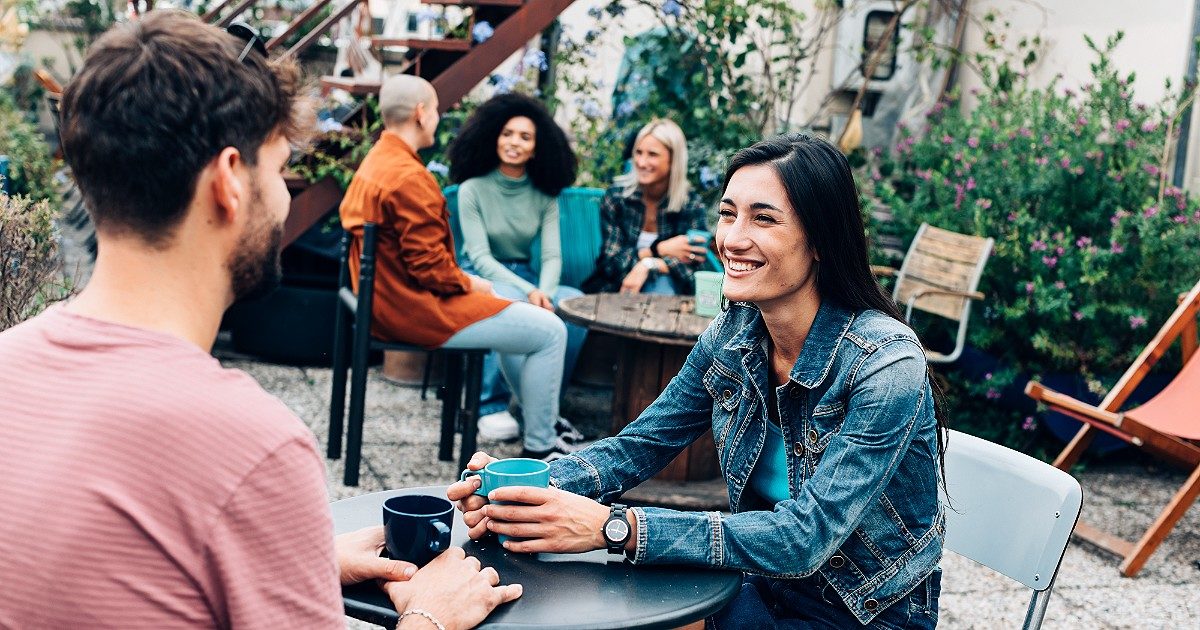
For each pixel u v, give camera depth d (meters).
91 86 1.11
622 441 2.06
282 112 1.21
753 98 6.46
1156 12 5.75
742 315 2.02
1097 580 3.74
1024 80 6.34
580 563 1.71
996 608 3.45
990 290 5.50
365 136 5.38
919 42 6.98
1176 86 5.61
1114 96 5.51
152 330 1.14
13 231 2.66
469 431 4.20
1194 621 3.42
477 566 1.58
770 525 1.71
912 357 1.78
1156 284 5.08
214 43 1.15
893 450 1.74
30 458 1.07
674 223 5.31
